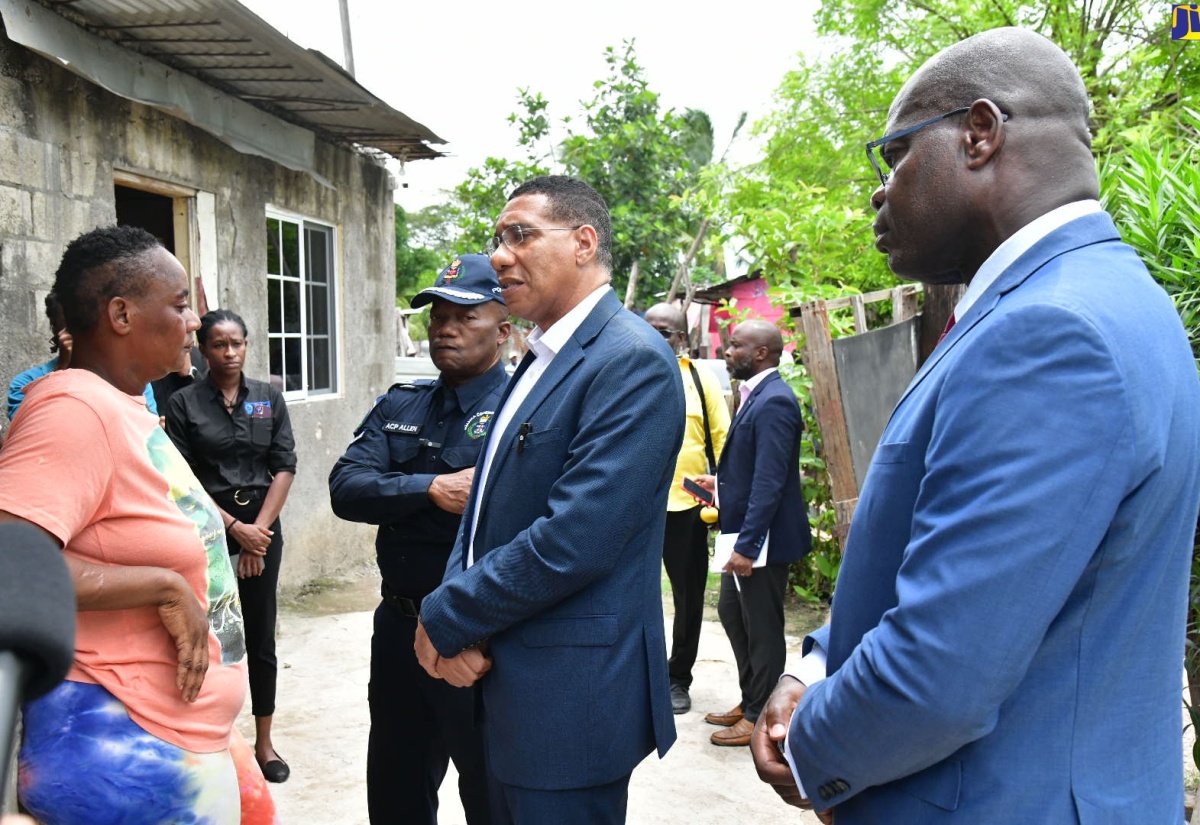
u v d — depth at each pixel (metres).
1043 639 1.06
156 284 1.78
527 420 2.01
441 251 26.86
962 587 1.01
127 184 4.79
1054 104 1.20
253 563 3.53
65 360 2.10
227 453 3.71
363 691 4.39
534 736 1.90
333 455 6.75
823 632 1.50
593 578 1.86
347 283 6.99
